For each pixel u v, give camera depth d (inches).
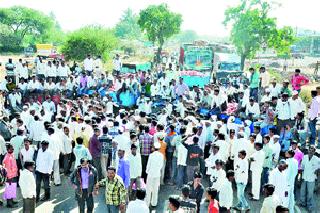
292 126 564.1
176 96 780.6
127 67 1202.0
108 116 590.9
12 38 3331.7
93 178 366.9
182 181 459.2
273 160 457.1
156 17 1845.5
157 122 516.4
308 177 428.5
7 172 404.5
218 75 1141.7
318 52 2947.8
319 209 435.2
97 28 1838.1
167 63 1389.0
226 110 638.5
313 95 568.1
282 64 2197.3
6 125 519.2
